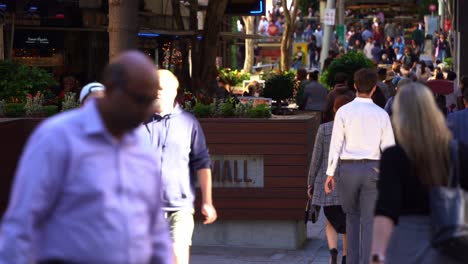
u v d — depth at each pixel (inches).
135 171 255.1
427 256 304.2
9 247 240.4
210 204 448.5
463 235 295.1
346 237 551.2
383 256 305.0
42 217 246.5
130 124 252.8
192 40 1056.2
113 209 249.3
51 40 1188.5
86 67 1241.4
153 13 1246.3
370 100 531.2
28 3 1104.8
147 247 259.0
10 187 568.1
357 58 1312.7
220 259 619.8
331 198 576.1
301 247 669.9
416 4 3287.4
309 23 3174.2
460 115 431.5
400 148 310.3
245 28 2345.0
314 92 1119.0
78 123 250.5
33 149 246.2
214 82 1064.2
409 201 309.6
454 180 304.8
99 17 1174.3
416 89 311.1
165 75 448.1
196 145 450.3
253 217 647.8
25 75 810.8
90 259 247.3
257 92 1143.0
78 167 247.1
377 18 3068.4
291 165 641.6
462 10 1117.7
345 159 529.0
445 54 2416.3
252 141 642.2
